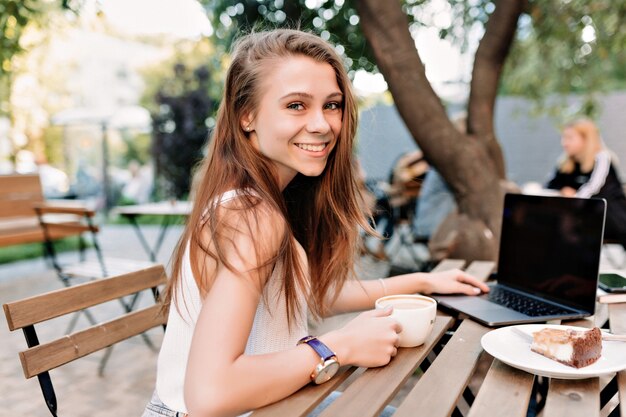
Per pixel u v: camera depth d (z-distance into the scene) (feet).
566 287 5.13
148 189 38.68
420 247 21.38
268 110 3.82
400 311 4.08
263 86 3.84
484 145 9.95
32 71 36.94
